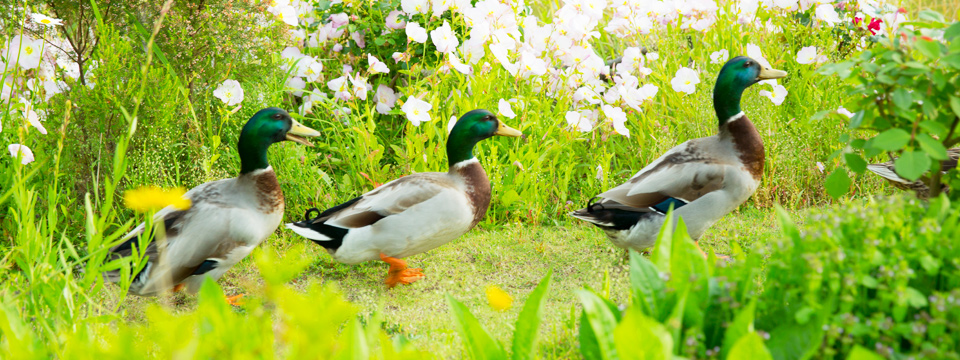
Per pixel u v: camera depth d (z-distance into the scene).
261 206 3.99
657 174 4.27
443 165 5.32
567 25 5.87
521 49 5.88
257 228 3.94
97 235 2.71
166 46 5.02
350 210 4.08
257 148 3.95
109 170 4.66
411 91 5.48
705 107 5.88
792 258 2.34
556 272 4.38
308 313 1.73
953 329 2.07
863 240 2.29
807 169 5.51
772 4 6.67
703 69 6.43
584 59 5.76
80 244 4.50
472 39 5.53
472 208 4.23
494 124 4.26
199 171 5.06
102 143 4.64
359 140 5.38
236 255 3.90
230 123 5.34
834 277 2.12
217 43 5.03
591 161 5.65
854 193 5.40
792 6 6.83
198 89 5.30
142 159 4.66
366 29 6.28
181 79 5.18
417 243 4.11
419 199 4.05
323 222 4.08
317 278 4.38
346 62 6.32
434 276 4.35
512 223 5.20
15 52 4.78
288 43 5.68
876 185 5.36
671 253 2.41
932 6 7.93
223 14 5.07
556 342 3.03
